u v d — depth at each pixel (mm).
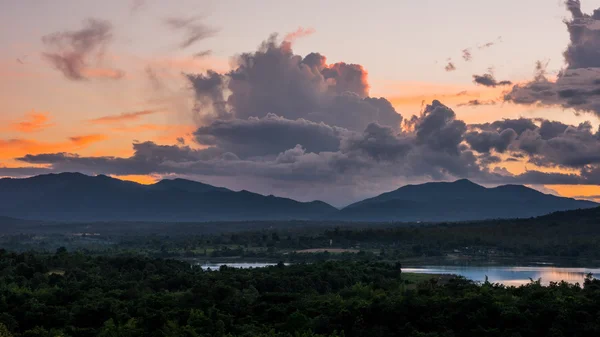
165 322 155125
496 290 182125
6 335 142250
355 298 181000
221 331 149750
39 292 185875
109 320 156500
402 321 155000
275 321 162625
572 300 156875
